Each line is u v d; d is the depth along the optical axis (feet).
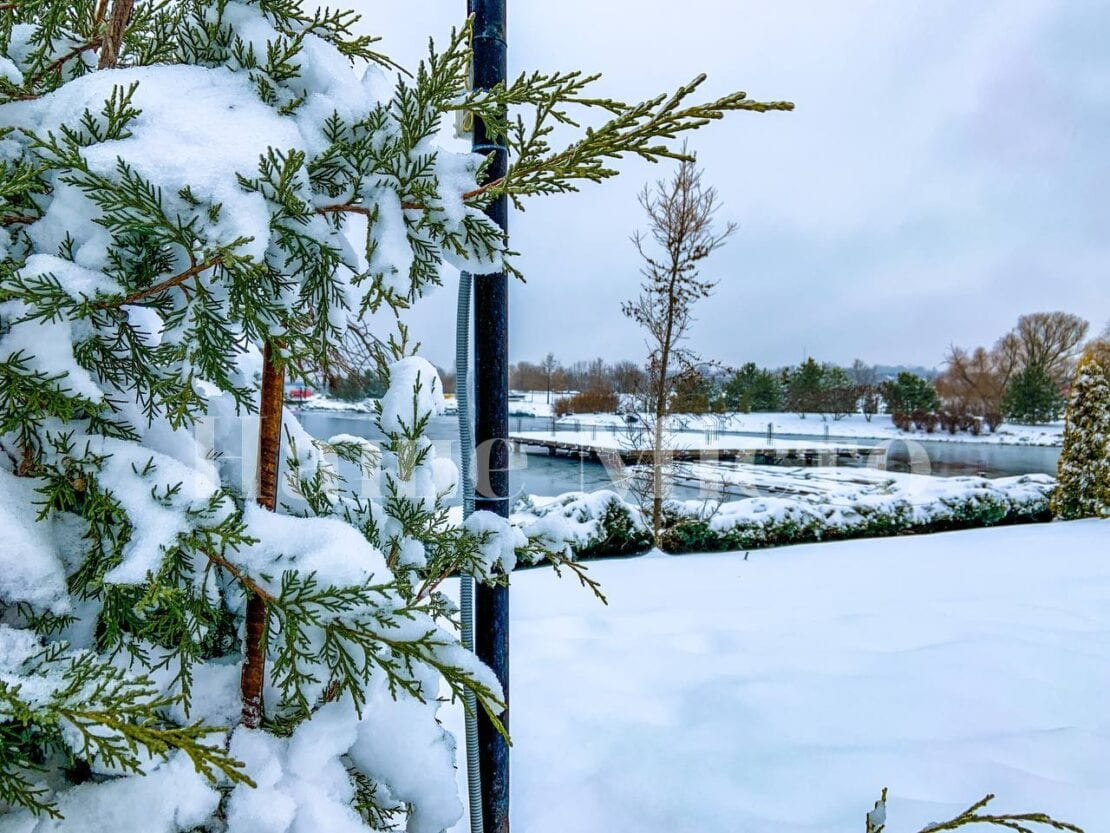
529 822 6.90
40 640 3.01
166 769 3.01
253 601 3.71
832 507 28.25
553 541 5.25
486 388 5.19
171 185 2.88
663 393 29.55
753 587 18.02
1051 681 10.70
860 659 11.71
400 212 3.66
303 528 3.47
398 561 4.62
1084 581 18.47
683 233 29.81
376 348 5.05
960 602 16.12
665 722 9.25
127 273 3.19
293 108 3.48
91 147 2.84
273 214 3.19
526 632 13.38
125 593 3.08
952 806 7.00
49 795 2.99
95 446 3.18
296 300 3.80
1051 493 33.42
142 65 3.79
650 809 7.10
